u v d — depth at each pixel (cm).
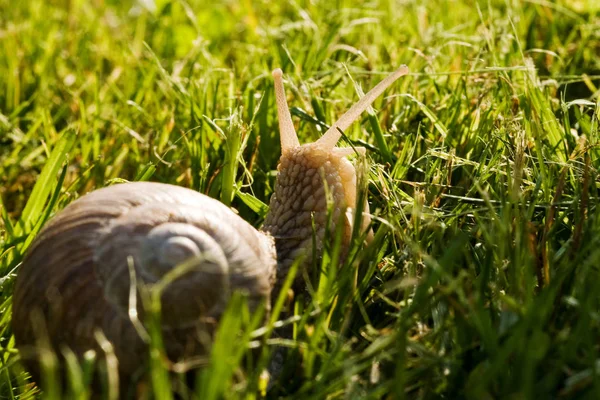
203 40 37
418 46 36
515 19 37
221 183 30
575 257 25
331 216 26
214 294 24
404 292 26
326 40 35
